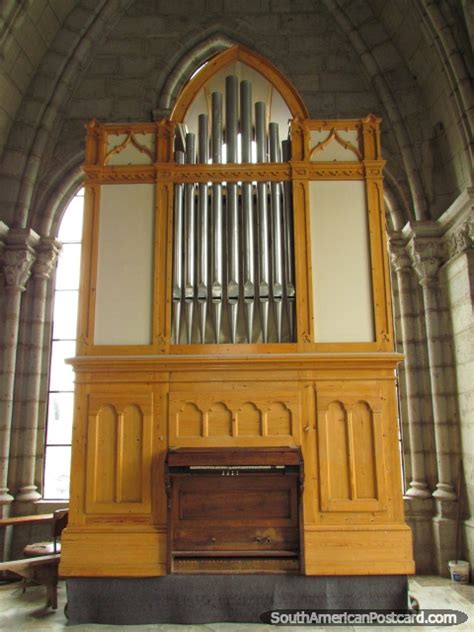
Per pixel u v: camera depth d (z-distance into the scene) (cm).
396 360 549
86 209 602
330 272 583
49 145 853
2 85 783
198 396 550
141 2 900
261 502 519
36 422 801
